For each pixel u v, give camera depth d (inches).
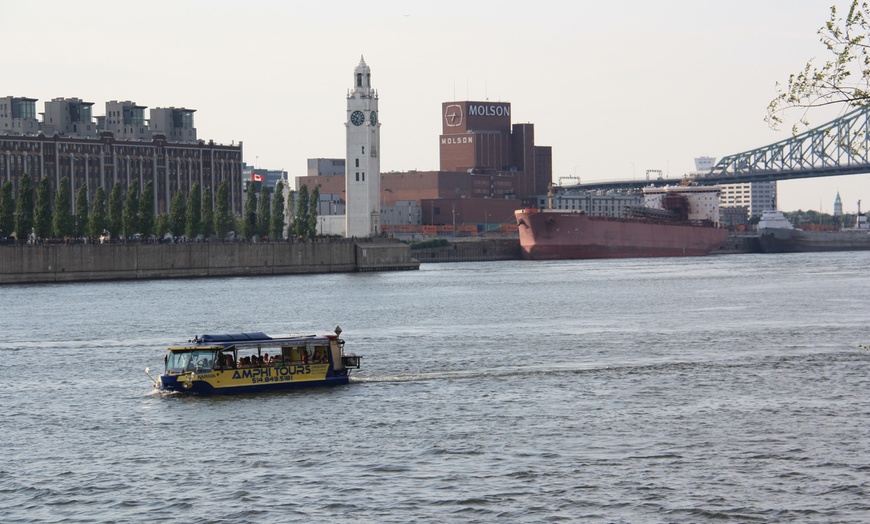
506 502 3319.4
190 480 3572.8
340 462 3762.3
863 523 3117.6
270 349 5344.5
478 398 4849.9
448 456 3823.8
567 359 6018.7
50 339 7091.5
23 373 5664.4
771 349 6368.1
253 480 3563.0
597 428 4210.1
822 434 4057.6
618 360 5969.5
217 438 4124.0
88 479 3595.0
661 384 5172.2
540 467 3671.3
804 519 3152.1
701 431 4133.9
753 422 4276.6
